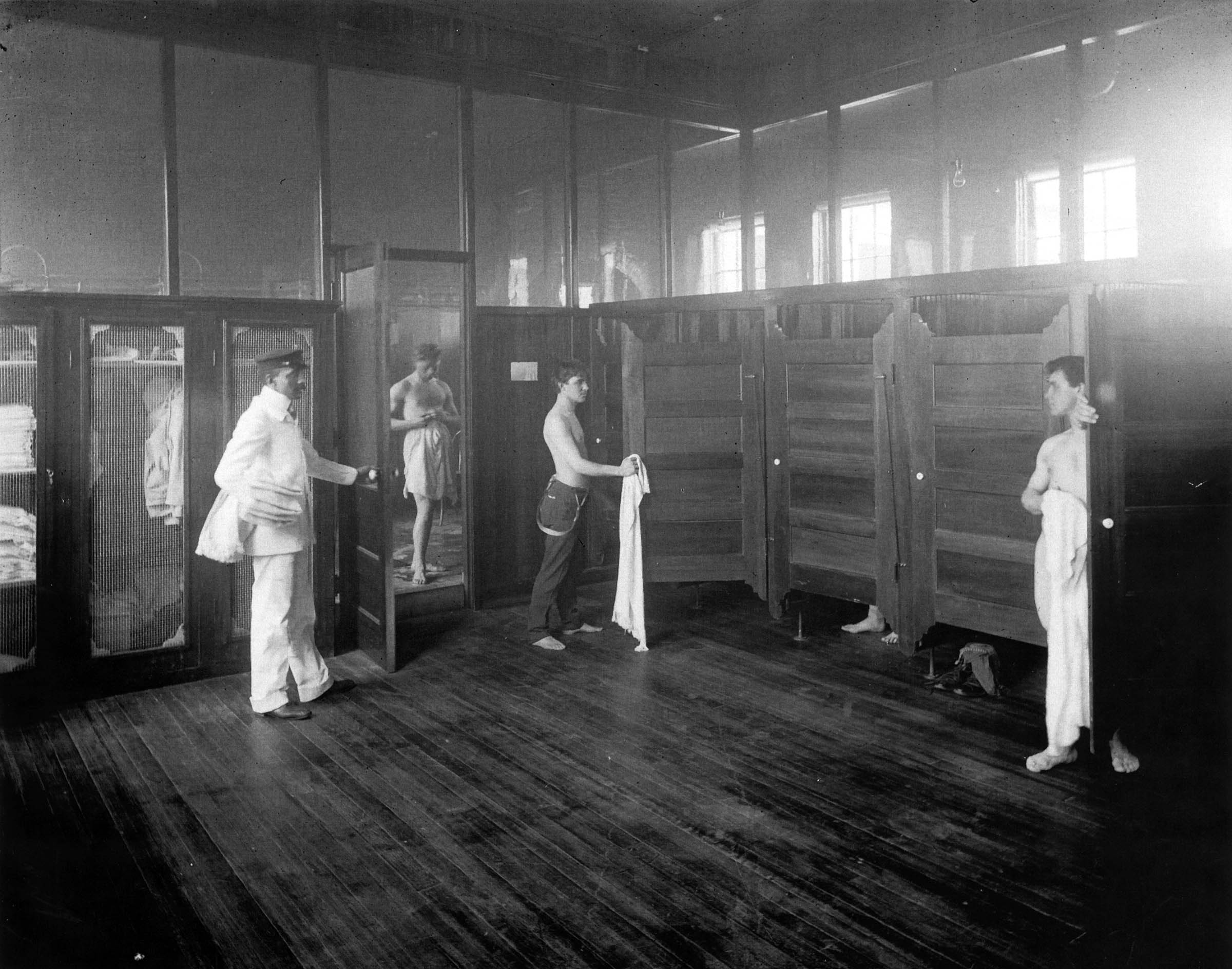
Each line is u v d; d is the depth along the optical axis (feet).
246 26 17.28
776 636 18.49
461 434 20.79
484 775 12.36
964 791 11.70
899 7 19.51
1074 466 12.14
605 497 22.44
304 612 15.11
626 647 18.02
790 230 23.00
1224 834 10.54
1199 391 11.98
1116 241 17.21
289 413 15.02
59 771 12.64
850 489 16.81
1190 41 15.89
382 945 8.68
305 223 28.17
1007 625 14.32
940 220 19.54
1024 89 18.25
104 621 15.72
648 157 22.99
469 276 20.40
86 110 23.90
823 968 8.21
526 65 20.67
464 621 20.04
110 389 15.61
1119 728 12.03
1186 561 12.01
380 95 21.27
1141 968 8.13
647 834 10.73
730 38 21.27
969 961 8.30
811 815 11.14
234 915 9.21
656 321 21.16
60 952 8.51
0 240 24.88
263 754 13.17
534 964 8.35
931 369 15.10
